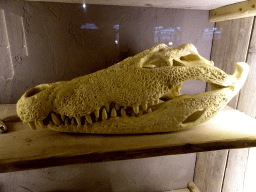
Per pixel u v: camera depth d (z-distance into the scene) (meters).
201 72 0.64
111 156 0.62
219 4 0.80
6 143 0.65
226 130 0.74
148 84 0.62
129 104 0.63
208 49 1.02
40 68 0.86
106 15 0.83
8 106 0.87
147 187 1.22
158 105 0.70
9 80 0.86
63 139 0.68
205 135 0.71
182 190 1.26
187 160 1.22
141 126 0.68
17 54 0.82
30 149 0.62
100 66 0.90
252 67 0.82
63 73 0.89
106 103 0.64
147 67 0.67
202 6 0.84
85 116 0.65
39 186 1.07
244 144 0.69
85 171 1.09
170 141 0.67
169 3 0.79
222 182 1.05
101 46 0.87
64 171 1.06
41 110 0.61
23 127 0.77
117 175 1.14
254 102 0.83
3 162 0.56
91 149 0.62
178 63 0.67
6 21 0.78
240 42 0.86
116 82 0.63
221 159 1.04
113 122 0.67
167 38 0.92
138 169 1.15
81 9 0.81
